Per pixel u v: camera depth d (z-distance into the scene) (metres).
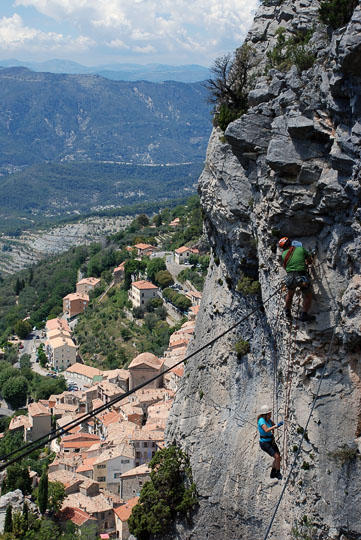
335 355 26.58
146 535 41.38
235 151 30.56
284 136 26.92
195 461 39.75
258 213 30.83
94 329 169.88
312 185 26.22
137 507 41.59
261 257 31.12
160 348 143.38
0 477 97.31
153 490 40.78
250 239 34.94
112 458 93.62
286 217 27.36
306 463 27.72
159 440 94.56
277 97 28.69
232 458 37.16
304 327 27.30
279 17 37.38
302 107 26.77
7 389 144.50
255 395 37.28
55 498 84.06
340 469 26.33
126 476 89.94
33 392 147.50
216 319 42.06
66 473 95.06
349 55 23.31
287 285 26.16
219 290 41.91
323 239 26.56
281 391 31.88
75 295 198.88
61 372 157.50
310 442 27.41
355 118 24.31
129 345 155.38
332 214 25.81
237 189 34.25
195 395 42.41
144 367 123.19
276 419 33.00
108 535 82.44
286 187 26.91
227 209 35.28
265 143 28.95
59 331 171.50
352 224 24.55
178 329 147.88
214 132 39.31
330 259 26.02
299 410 28.22
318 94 26.34
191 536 38.62
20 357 175.00
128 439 98.88
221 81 36.88
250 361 38.06
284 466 30.48
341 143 24.34
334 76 24.86
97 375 134.88
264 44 37.69
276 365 32.16
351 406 26.17
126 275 183.88
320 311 26.50
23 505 81.25
